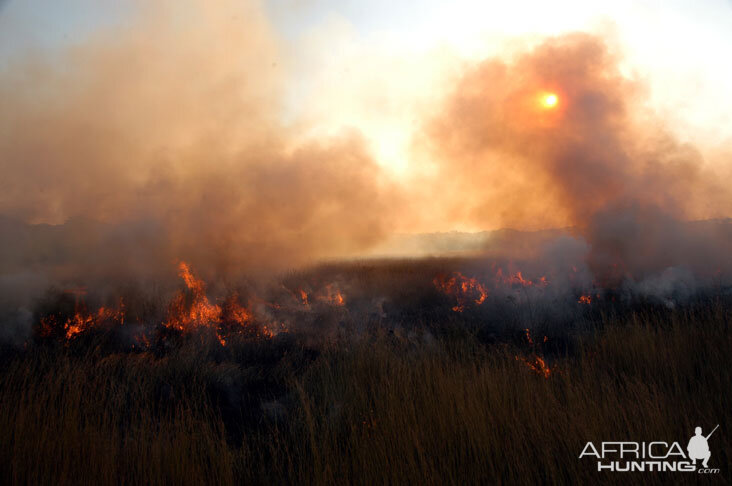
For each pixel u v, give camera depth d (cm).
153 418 345
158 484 248
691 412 286
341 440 309
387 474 248
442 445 265
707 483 222
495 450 255
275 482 271
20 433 272
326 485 252
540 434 266
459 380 355
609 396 312
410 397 333
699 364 379
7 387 359
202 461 271
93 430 293
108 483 249
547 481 237
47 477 246
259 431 344
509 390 330
